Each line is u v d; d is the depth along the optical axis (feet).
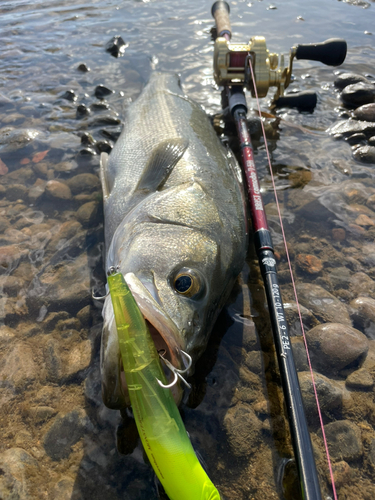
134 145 1.12
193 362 0.67
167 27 2.11
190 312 0.66
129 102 1.49
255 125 1.38
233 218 0.86
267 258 0.83
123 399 0.59
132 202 0.91
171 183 0.90
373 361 0.76
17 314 0.83
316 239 1.02
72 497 0.57
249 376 0.73
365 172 1.22
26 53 1.90
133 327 0.52
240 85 1.37
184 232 0.76
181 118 1.20
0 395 0.69
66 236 1.01
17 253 0.96
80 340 0.78
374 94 1.49
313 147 1.32
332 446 0.64
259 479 0.60
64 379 0.71
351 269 0.94
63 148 1.30
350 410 0.69
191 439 0.64
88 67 1.77
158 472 0.51
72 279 0.90
